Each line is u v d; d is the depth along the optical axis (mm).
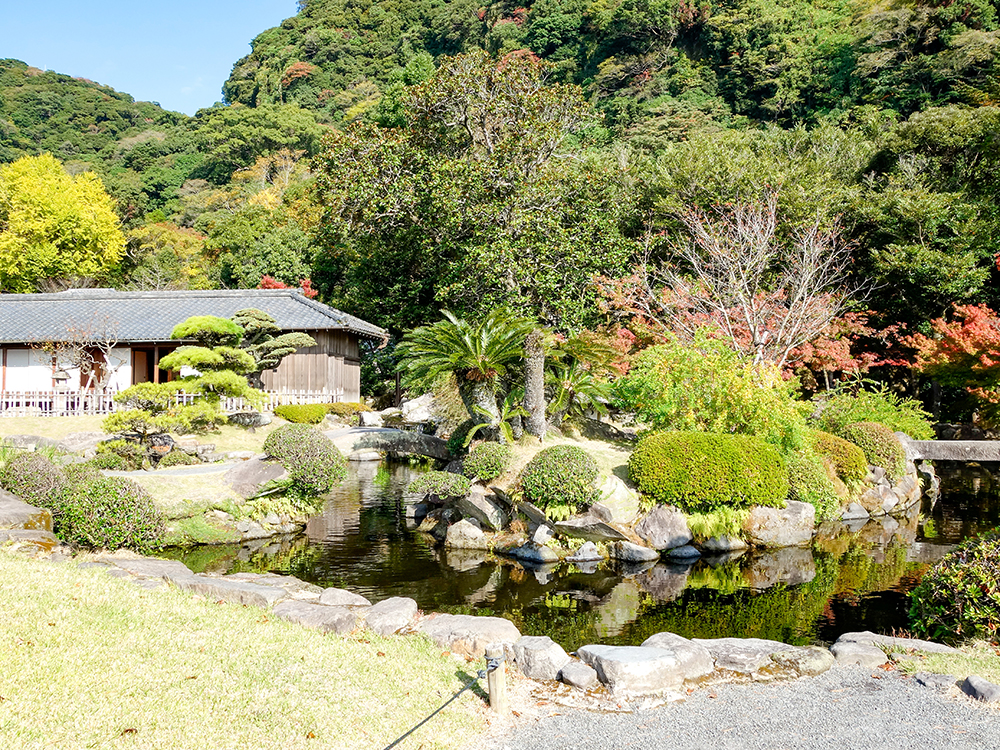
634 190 25734
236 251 41594
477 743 4332
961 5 33094
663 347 14688
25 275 39281
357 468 19844
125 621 5219
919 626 6922
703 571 10047
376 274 27812
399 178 23484
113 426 14992
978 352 17031
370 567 10070
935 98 32469
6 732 3561
